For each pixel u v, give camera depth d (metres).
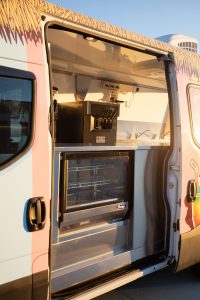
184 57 3.40
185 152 3.27
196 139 3.42
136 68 4.28
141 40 3.01
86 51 3.59
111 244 3.12
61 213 2.68
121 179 3.16
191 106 3.39
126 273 3.04
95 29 2.62
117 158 3.09
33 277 2.16
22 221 2.09
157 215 3.45
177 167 3.27
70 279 2.73
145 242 3.35
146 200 3.33
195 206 3.43
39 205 2.16
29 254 2.14
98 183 3.00
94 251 2.98
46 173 2.20
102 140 3.60
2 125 2.05
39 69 2.19
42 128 2.20
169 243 3.36
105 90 5.04
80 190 2.87
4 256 2.02
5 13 2.07
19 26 2.12
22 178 2.09
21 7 2.15
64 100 4.53
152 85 5.46
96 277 2.92
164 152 3.47
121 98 5.30
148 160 3.34
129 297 3.51
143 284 3.82
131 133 5.55
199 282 3.93
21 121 2.12
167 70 3.29
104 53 3.63
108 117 3.63
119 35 2.81
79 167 2.84
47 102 2.23
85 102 3.46
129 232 3.25
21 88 2.12
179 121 3.24
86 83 4.75
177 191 3.28
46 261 2.23
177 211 3.28
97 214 2.96
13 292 2.08
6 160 2.05
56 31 2.90
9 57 2.05
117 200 3.12
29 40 2.15
